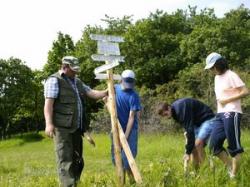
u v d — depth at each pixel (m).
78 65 7.10
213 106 35.41
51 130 6.81
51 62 71.38
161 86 42.12
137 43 58.50
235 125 6.89
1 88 69.12
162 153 19.94
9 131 70.25
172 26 62.91
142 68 57.25
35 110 70.81
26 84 69.94
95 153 24.98
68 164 6.89
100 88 54.50
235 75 7.01
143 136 32.69
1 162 22.98
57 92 6.92
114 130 6.84
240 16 57.16
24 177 12.14
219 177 6.43
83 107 7.20
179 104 7.67
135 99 7.63
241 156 7.32
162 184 6.33
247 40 53.91
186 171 6.71
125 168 7.42
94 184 7.25
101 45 6.92
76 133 7.02
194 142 7.55
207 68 7.12
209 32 54.12
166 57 57.28
